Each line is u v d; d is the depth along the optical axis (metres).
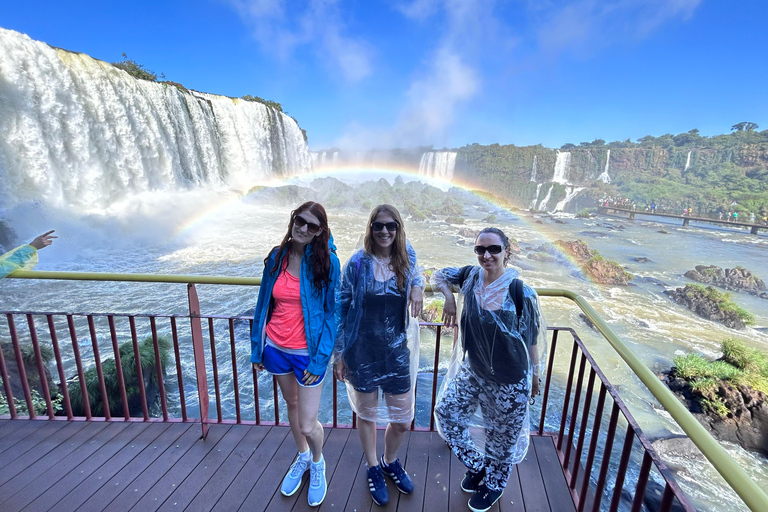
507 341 1.75
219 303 14.58
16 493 2.09
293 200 41.50
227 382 9.16
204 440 2.51
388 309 1.82
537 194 80.00
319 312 1.86
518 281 1.76
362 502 2.06
